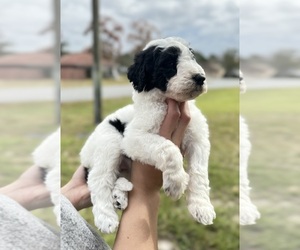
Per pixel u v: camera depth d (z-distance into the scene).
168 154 1.29
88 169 1.50
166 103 1.37
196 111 1.43
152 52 1.35
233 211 2.49
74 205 1.43
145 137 1.33
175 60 1.33
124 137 1.38
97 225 1.34
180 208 2.52
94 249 1.23
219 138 2.60
